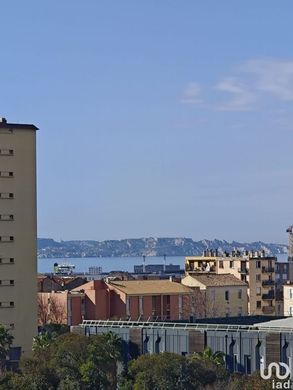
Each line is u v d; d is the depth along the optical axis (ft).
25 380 566.77
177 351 632.38
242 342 603.67
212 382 548.72
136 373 560.61
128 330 655.35
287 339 583.58
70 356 590.96
